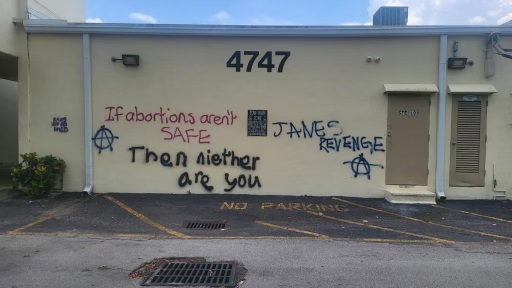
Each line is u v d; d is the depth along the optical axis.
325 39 9.39
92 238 6.32
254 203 8.84
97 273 4.88
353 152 9.46
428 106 9.35
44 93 9.57
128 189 9.63
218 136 9.55
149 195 9.46
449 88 9.19
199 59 9.48
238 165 9.56
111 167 9.61
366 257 5.54
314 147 9.49
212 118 9.53
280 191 9.55
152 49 9.48
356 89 9.40
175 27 9.32
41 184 9.01
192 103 9.53
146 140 9.59
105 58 9.51
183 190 9.62
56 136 9.62
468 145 9.36
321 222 7.45
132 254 5.59
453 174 9.39
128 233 6.64
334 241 6.29
